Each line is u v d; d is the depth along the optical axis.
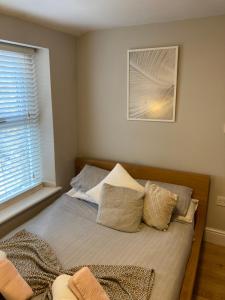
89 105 2.91
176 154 2.58
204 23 2.21
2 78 2.14
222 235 2.55
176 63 2.36
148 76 2.51
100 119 2.88
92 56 2.75
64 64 2.65
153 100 2.54
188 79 2.38
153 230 2.01
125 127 2.77
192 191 2.47
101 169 2.73
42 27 2.29
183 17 2.21
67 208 2.33
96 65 2.76
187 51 2.33
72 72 2.80
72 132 2.94
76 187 2.60
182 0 1.81
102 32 2.64
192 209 2.27
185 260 1.72
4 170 2.26
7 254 1.64
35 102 2.55
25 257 1.63
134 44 2.53
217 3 1.88
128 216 2.01
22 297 1.26
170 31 2.35
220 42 2.20
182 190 2.32
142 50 2.47
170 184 2.44
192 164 2.53
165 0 1.81
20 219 2.28
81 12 2.03
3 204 2.25
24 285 1.30
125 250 1.75
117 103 2.75
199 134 2.44
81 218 2.18
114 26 2.51
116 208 2.07
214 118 2.35
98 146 2.97
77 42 2.79
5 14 1.93
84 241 1.86
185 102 2.43
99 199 2.22
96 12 2.04
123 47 2.58
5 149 2.25
